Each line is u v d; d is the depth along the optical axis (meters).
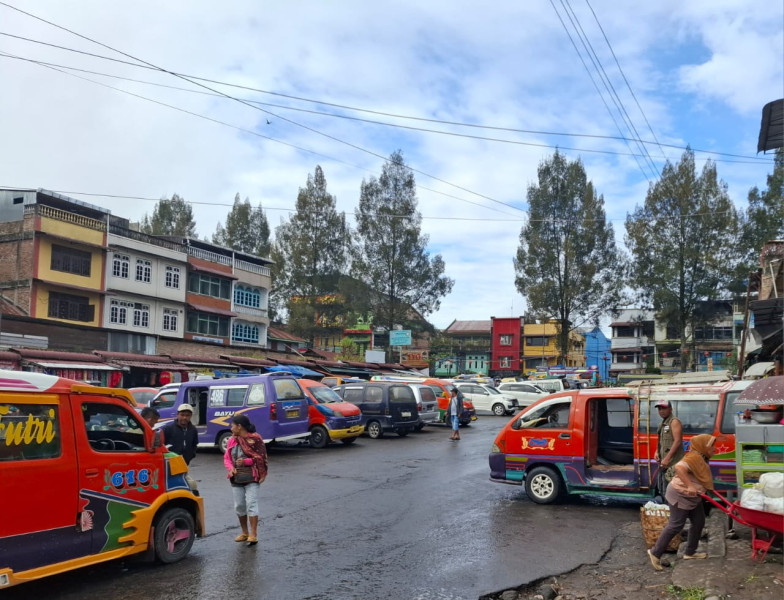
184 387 18.05
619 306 52.03
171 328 45.16
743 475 7.32
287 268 57.59
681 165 47.53
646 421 10.45
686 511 7.09
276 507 10.48
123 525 6.72
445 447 19.17
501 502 11.05
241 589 6.46
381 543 8.27
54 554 6.04
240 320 52.31
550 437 10.95
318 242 57.03
